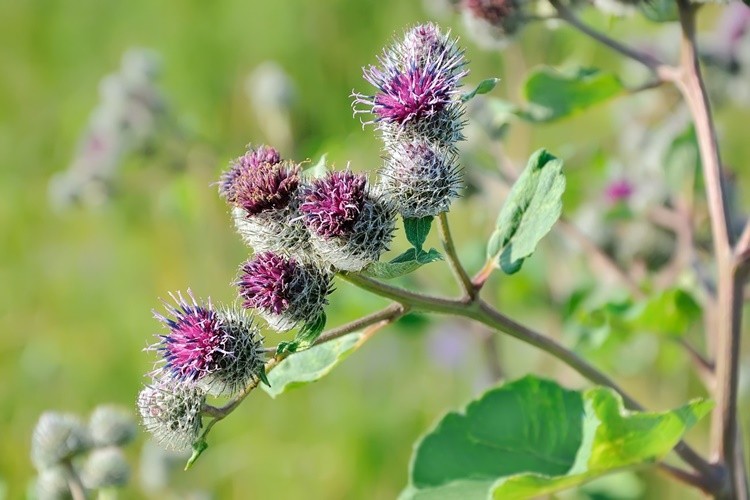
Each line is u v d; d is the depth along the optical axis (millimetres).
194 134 8969
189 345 3408
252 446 8477
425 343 8789
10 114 12477
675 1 4543
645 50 6828
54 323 10383
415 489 4371
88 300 10477
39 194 11625
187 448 3520
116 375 9789
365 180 3445
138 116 8789
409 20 11078
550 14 5039
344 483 8320
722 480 4121
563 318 6957
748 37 6320
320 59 11117
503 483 3721
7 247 11203
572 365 3951
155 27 12281
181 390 3449
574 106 5121
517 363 8055
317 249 3424
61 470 5164
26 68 12688
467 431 4461
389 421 8539
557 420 4410
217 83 11539
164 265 10383
